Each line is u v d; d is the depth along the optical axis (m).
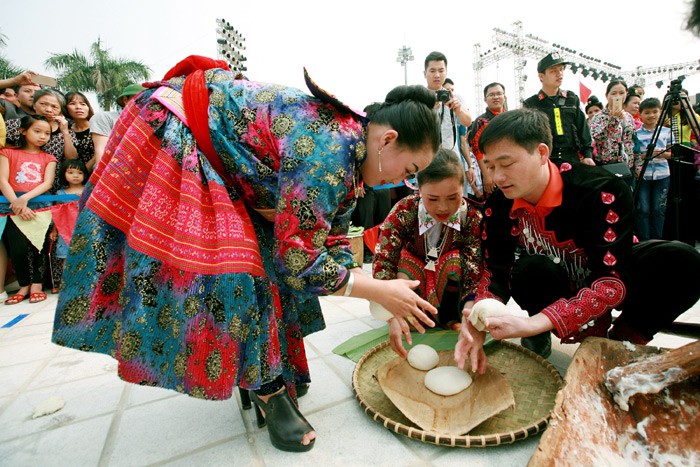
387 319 1.42
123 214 1.15
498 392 1.31
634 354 1.34
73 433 1.39
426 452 1.21
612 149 4.09
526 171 1.27
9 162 3.27
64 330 1.15
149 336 1.13
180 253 1.08
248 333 1.13
